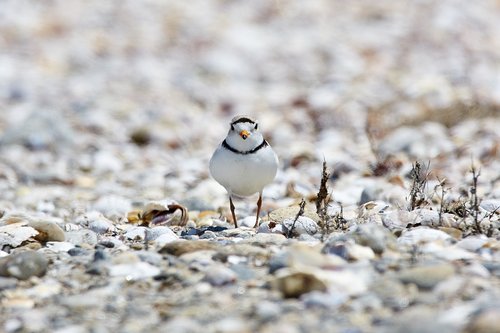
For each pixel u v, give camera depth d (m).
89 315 5.82
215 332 5.32
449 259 6.71
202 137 20.39
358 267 6.45
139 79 28.00
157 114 22.48
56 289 6.48
